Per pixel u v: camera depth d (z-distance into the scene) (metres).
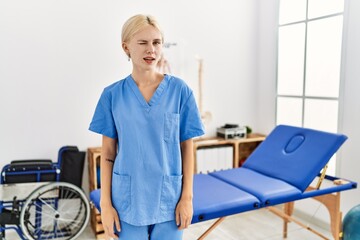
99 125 1.45
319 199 2.54
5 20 2.76
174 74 3.37
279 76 3.52
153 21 1.33
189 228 3.01
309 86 3.17
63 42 2.95
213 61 3.55
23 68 2.85
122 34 1.37
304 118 3.25
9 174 2.58
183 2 3.34
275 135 2.74
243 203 1.99
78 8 2.96
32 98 2.90
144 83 1.41
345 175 2.81
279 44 3.49
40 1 2.84
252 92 3.79
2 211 2.56
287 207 2.77
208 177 2.45
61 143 3.04
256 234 2.90
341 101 2.81
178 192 1.43
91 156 2.93
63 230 2.77
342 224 2.39
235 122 3.74
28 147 2.94
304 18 3.18
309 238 2.82
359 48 2.65
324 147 2.30
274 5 3.49
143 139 1.37
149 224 1.40
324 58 3.00
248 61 3.73
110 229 1.40
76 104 3.05
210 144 3.26
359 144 2.69
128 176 1.38
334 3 2.88
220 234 2.90
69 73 3.00
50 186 2.55
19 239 2.79
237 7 3.60
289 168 2.39
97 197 1.99
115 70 3.15
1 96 2.81
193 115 1.46
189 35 3.40
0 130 2.84
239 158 3.66
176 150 1.42
